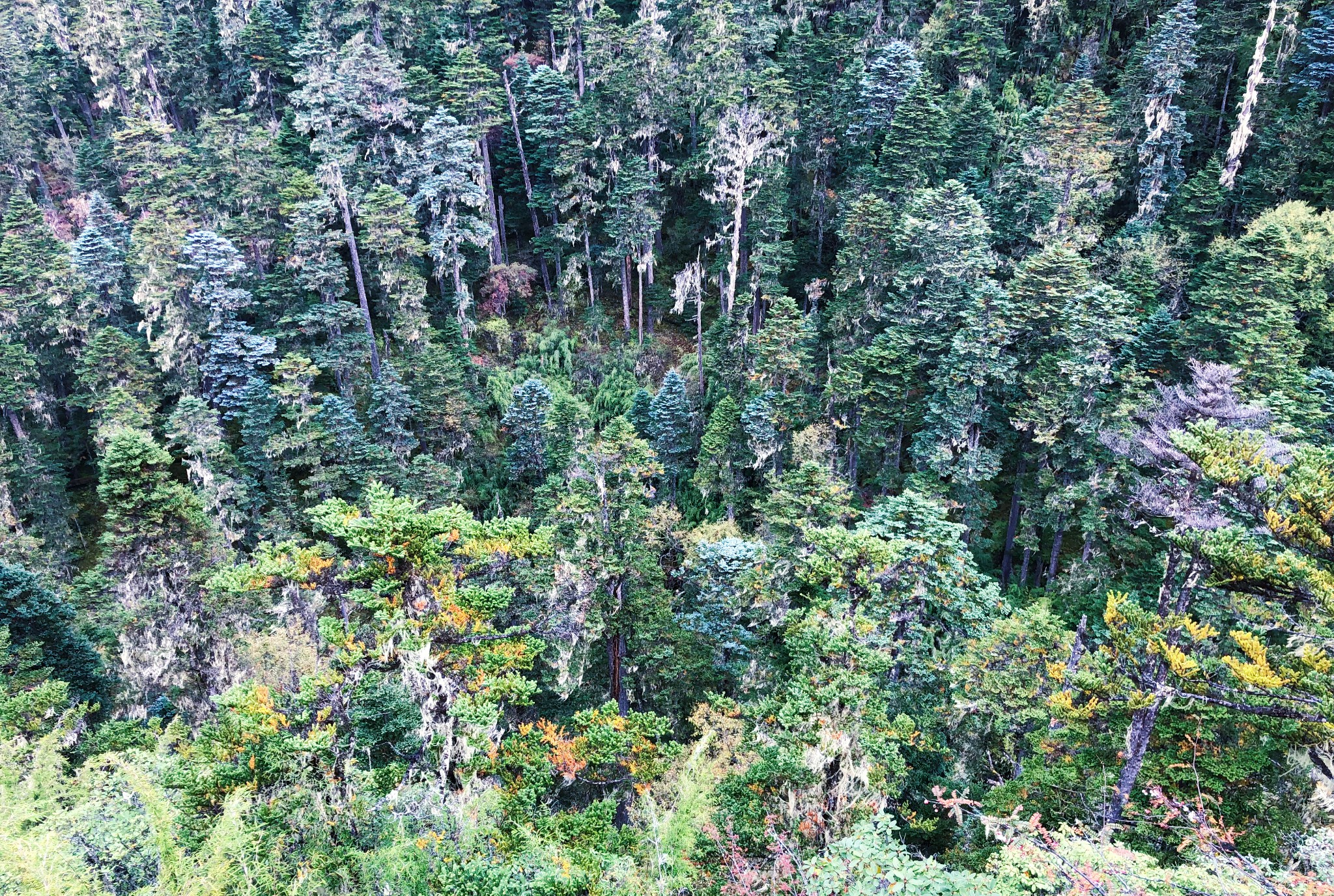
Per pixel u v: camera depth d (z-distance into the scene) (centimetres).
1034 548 3494
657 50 5125
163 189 5041
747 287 4806
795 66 5156
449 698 1295
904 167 4347
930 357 3797
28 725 1897
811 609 1709
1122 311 3444
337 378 4450
